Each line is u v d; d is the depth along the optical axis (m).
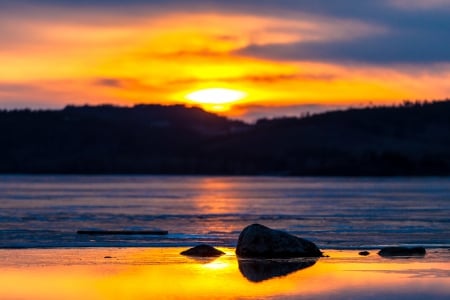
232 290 38.09
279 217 106.75
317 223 94.06
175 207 136.50
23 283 40.19
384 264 48.44
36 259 50.69
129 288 38.78
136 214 114.38
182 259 50.97
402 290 38.06
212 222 96.94
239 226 88.94
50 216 107.19
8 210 123.19
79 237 68.69
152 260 50.34
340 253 55.34
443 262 49.41
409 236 73.25
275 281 41.06
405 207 133.88
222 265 48.09
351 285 39.62
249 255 51.72
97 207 135.38
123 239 67.19
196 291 37.91
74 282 40.56
